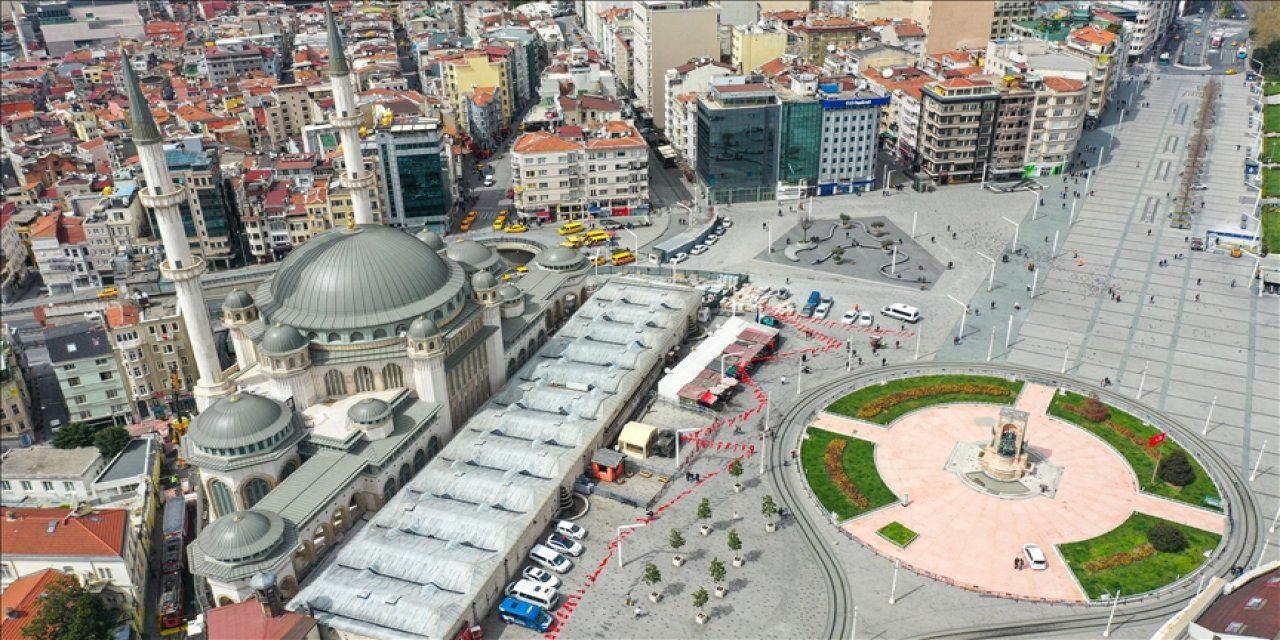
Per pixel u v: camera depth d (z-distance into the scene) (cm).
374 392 15600
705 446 15825
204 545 12175
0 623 12169
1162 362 18200
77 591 12256
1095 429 16000
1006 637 11706
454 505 13625
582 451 14862
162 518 15875
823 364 18375
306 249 16175
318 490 13338
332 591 12050
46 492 16038
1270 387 17250
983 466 15062
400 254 15775
